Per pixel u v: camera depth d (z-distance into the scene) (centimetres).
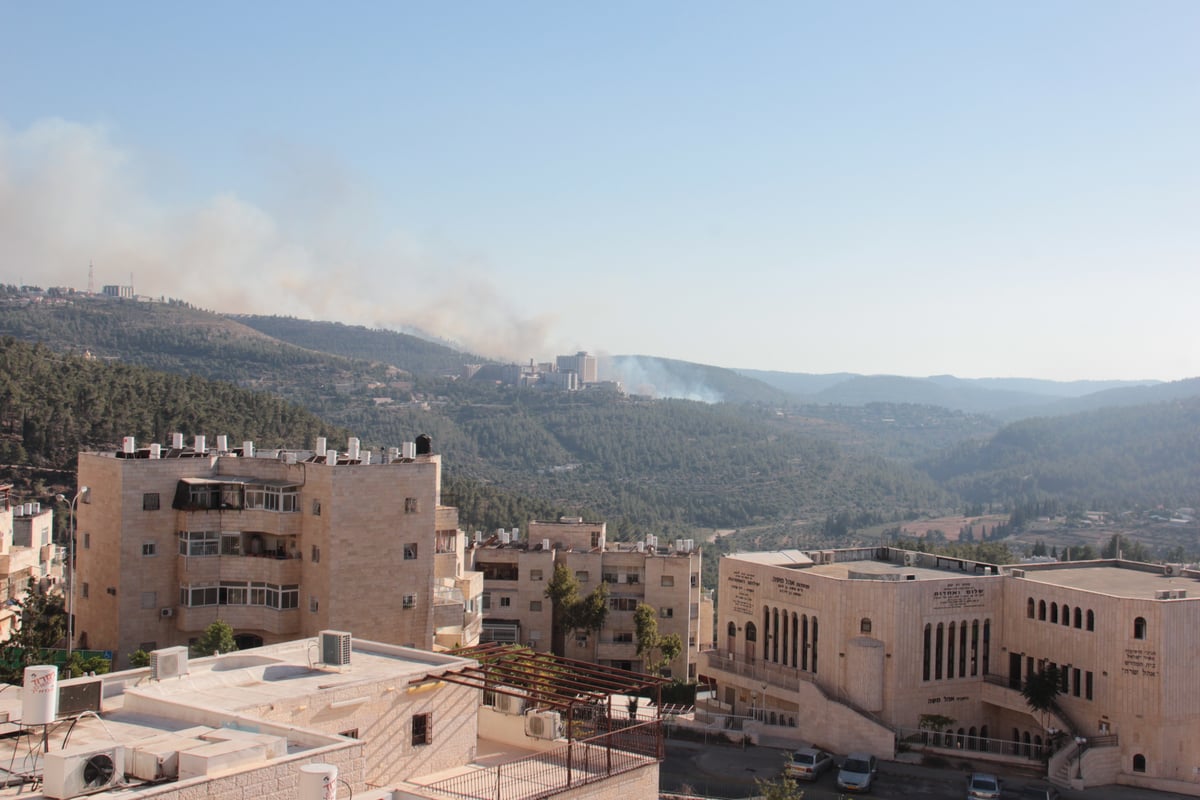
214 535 8719
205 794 2955
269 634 8675
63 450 16875
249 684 4228
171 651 4322
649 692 11756
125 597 8575
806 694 9894
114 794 2883
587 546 14738
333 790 2972
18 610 9219
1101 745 9112
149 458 8981
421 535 8875
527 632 13838
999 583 10344
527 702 4934
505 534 14962
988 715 10294
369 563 8619
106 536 8725
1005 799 8375
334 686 4144
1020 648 10156
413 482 8831
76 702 3647
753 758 9350
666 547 14862
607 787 4303
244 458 9069
